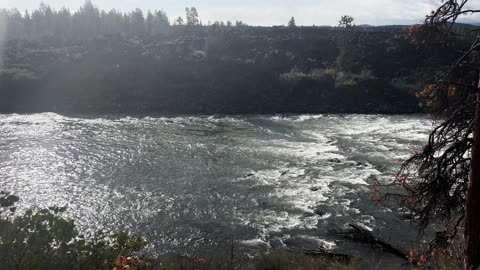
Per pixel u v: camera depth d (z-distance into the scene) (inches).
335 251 530.3
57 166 896.9
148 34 3528.5
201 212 667.4
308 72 2187.5
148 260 276.8
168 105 1806.1
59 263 210.4
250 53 2605.8
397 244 545.0
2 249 204.4
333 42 2733.8
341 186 785.6
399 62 2223.2
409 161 303.7
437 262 324.5
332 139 1229.1
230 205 696.4
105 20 4197.8
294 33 3344.0
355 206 687.1
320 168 906.7
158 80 2031.3
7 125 1339.8
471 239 225.9
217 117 1638.8
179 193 748.6
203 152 1039.6
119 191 754.2
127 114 1653.5
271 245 556.4
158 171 876.6
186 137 1218.6
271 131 1347.2
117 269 230.8
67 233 227.5
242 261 480.1
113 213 659.4
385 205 684.1
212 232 598.2
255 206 692.7
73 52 2364.7
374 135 1294.3
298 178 837.2
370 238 552.4
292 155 1019.3
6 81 1865.2
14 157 957.2
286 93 1955.0
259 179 830.5
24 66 2070.6
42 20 4387.3
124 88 1945.1
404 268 456.4
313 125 1487.5
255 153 1037.2
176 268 395.2
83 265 219.0
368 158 989.8
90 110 1707.7
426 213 297.1
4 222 216.4
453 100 281.6
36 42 2714.1
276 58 2381.9
